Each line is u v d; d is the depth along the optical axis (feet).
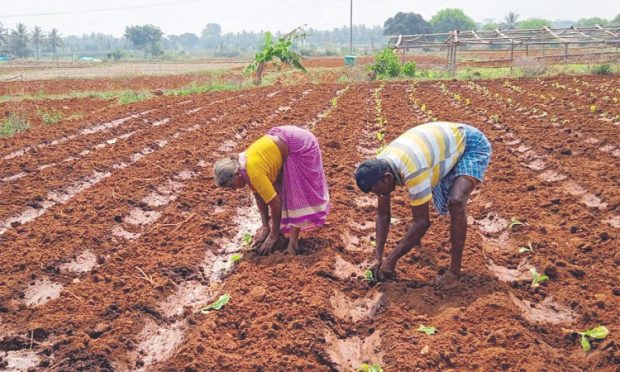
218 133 38.14
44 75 149.79
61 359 13.51
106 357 13.56
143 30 425.28
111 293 16.57
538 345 13.55
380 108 50.44
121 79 121.90
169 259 18.63
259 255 18.98
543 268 17.26
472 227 21.12
